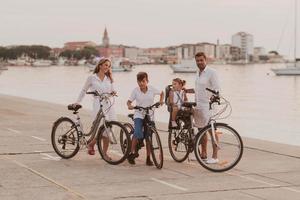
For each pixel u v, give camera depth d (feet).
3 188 26.89
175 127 34.35
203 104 33.24
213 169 31.40
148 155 33.27
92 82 34.73
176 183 28.32
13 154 37.47
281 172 31.50
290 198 25.43
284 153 38.22
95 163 34.09
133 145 33.32
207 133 32.63
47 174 30.45
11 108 78.64
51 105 85.05
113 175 30.30
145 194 25.84
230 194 26.02
